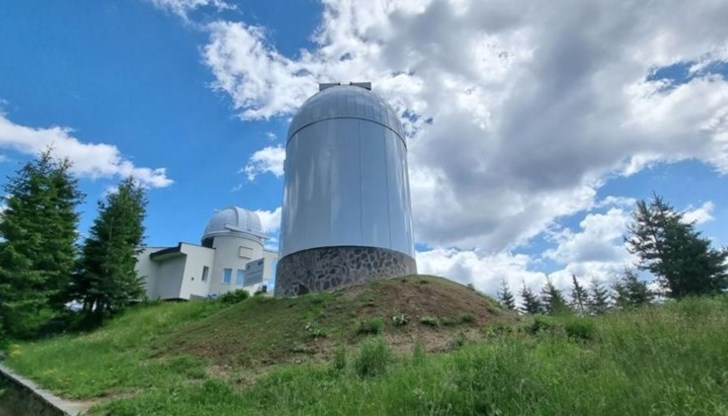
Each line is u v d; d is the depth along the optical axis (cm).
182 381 993
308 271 1795
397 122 2184
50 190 2527
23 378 1167
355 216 1845
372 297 1462
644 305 1028
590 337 809
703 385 396
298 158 2042
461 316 1337
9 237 2197
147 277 3744
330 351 1135
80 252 2738
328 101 2083
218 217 4222
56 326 2561
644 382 418
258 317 1506
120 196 2986
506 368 511
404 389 550
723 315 702
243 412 659
